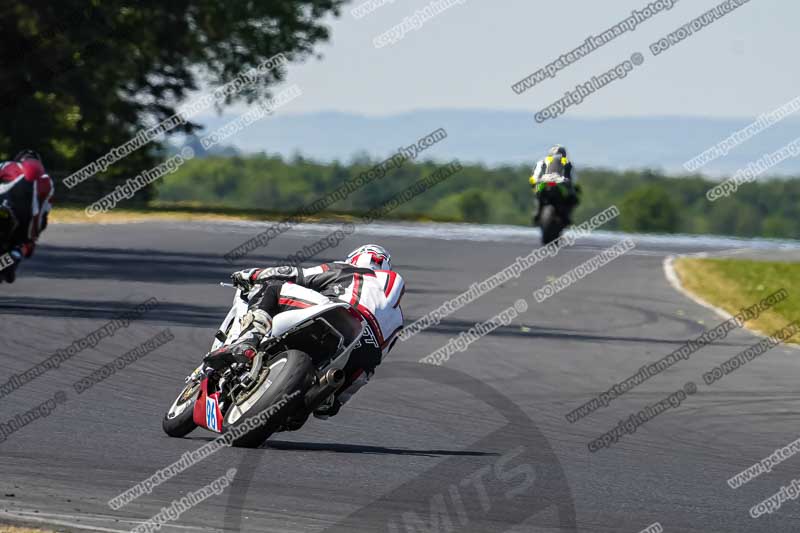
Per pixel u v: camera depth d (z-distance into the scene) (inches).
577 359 1900.8
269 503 901.8
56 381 1408.7
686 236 6574.8
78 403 1283.2
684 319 2549.2
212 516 855.1
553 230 3698.3
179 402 1142.3
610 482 1056.2
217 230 4977.9
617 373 1775.3
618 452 1203.2
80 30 6259.8
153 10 7450.8
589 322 2433.6
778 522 945.5
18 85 6254.9
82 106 6663.4
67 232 4434.1
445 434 1240.8
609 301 2849.4
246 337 1064.8
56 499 868.0
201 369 1139.9
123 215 5762.8
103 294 2380.7
